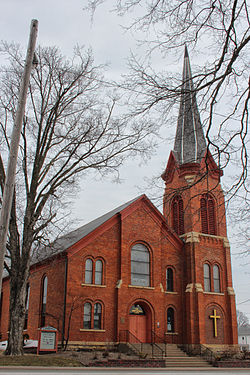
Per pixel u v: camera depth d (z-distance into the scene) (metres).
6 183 12.48
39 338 24.97
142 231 34.78
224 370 23.39
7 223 12.18
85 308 30.58
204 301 35.28
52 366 18.89
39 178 25.33
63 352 26.27
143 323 33.12
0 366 17.36
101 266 32.31
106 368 19.58
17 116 13.13
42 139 24.72
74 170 24.53
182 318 35.09
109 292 31.78
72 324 29.34
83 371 17.61
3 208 12.23
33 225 23.08
